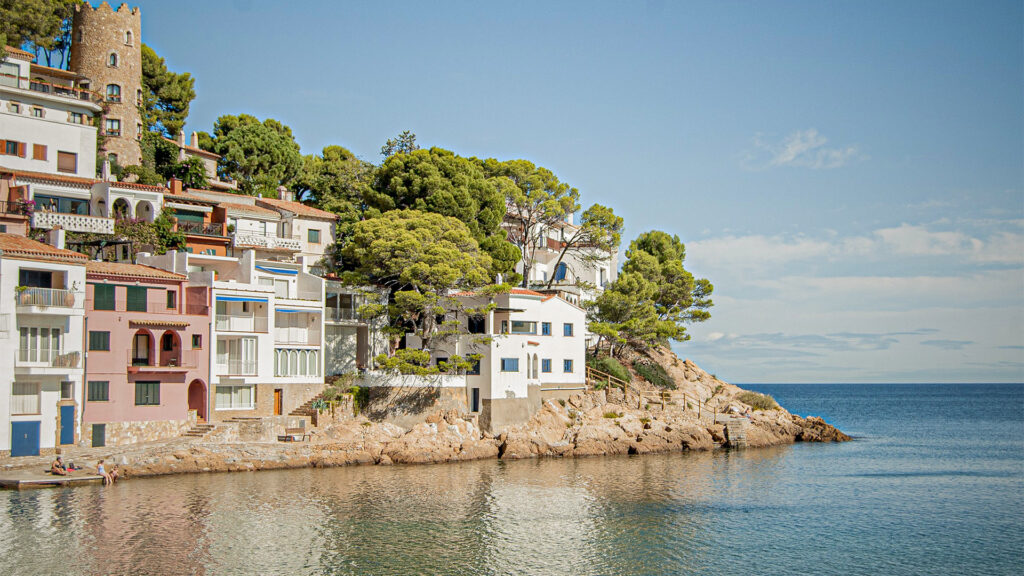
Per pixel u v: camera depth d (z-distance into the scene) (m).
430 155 107.12
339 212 119.38
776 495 77.44
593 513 67.12
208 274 80.00
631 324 117.12
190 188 110.62
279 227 105.44
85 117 100.81
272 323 84.44
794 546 60.69
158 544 54.38
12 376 66.88
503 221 121.69
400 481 75.31
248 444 76.94
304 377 87.31
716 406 118.19
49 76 106.25
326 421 84.25
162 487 67.81
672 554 57.66
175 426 76.69
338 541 57.28
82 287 71.19
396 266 91.75
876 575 54.88
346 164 129.50
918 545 61.84
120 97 110.00
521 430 94.38
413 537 58.78
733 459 97.06
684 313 129.62
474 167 111.44
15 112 93.94
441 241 94.56
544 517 65.19
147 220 92.06
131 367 73.75
